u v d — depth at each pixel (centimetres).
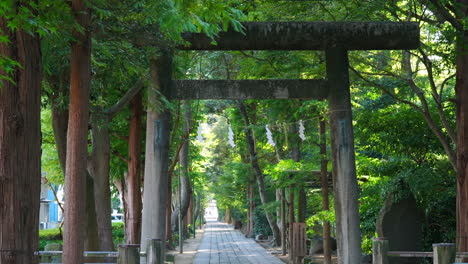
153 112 1174
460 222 1228
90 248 1453
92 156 1666
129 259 850
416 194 1523
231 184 4719
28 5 625
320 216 1761
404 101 1378
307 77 1620
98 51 1074
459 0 1250
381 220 1562
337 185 1155
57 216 5194
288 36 1148
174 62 1360
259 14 1414
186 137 2484
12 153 598
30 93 616
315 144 2148
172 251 2973
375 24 1166
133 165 1919
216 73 2447
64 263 745
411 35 1168
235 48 1152
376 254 934
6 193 594
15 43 611
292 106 1836
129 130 2025
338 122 1155
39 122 630
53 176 2672
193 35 1132
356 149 1953
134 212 1897
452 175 1575
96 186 1653
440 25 1395
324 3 1417
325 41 1159
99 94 1481
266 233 4131
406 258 1548
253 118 2928
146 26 950
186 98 1166
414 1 1310
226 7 745
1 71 605
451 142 1575
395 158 1708
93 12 872
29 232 601
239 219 6228
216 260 2325
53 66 1254
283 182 1934
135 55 1066
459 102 1259
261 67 1617
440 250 851
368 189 1722
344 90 1163
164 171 1164
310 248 2506
